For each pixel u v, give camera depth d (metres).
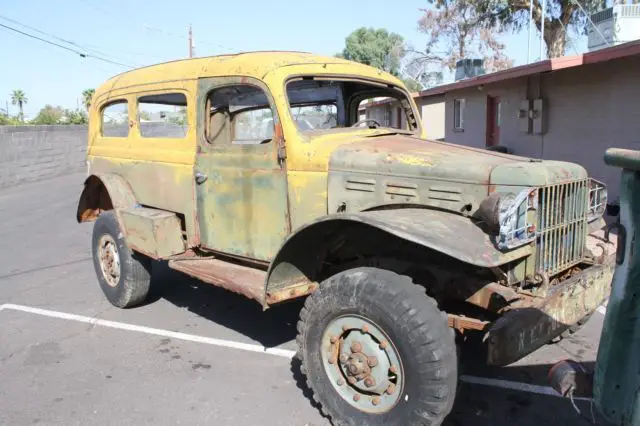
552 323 3.00
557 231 3.29
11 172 15.91
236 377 3.89
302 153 3.71
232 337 4.62
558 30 21.83
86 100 33.12
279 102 3.78
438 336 2.71
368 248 3.61
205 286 6.04
